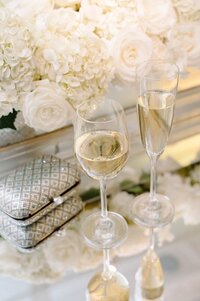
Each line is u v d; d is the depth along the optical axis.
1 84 0.91
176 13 1.03
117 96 1.10
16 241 0.95
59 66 0.91
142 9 0.97
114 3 0.97
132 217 1.00
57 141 1.07
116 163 0.86
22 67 0.90
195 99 1.18
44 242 0.95
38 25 0.92
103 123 0.85
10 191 0.94
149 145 0.93
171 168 1.10
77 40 0.92
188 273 0.91
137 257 0.94
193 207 1.02
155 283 0.89
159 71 0.91
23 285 0.90
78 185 1.01
